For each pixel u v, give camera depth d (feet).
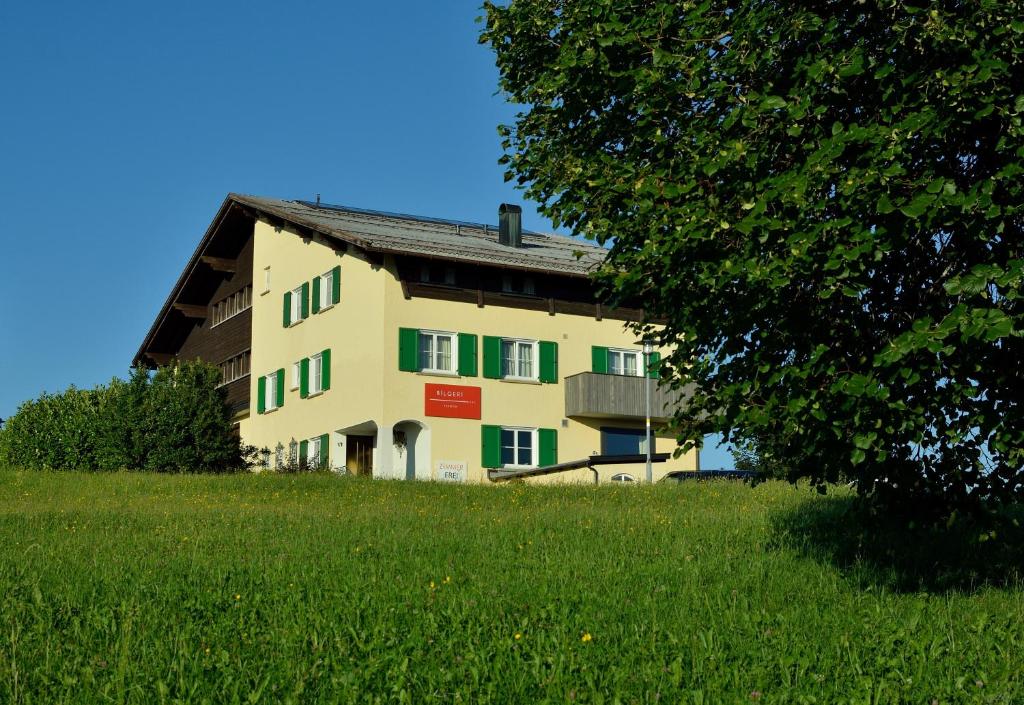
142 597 35.45
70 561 44.47
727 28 34.83
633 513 61.87
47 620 31.14
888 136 29.37
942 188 28.76
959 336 28.71
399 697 23.12
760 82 34.14
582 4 37.32
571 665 25.17
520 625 30.48
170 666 25.50
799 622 31.45
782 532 48.96
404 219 136.46
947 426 30.99
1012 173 28.17
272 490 82.23
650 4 36.63
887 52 30.89
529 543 48.98
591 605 33.60
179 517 61.77
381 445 105.60
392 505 70.69
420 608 33.12
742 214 32.24
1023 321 28.27
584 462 101.65
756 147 32.78
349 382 111.75
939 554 41.55
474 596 34.99
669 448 121.60
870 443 29.89
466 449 110.11
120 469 99.30
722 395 32.63
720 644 27.78
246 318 136.05
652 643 27.81
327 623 30.48
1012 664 26.48
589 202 37.09
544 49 41.14
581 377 115.24
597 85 37.37
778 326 31.58
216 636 29.12
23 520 60.75
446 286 111.14
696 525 53.98
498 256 113.60
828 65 31.55
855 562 41.14
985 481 33.17
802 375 30.78
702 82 34.81
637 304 38.06
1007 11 29.30
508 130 41.42
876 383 29.60
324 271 118.21
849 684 24.50
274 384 126.93
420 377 108.58
